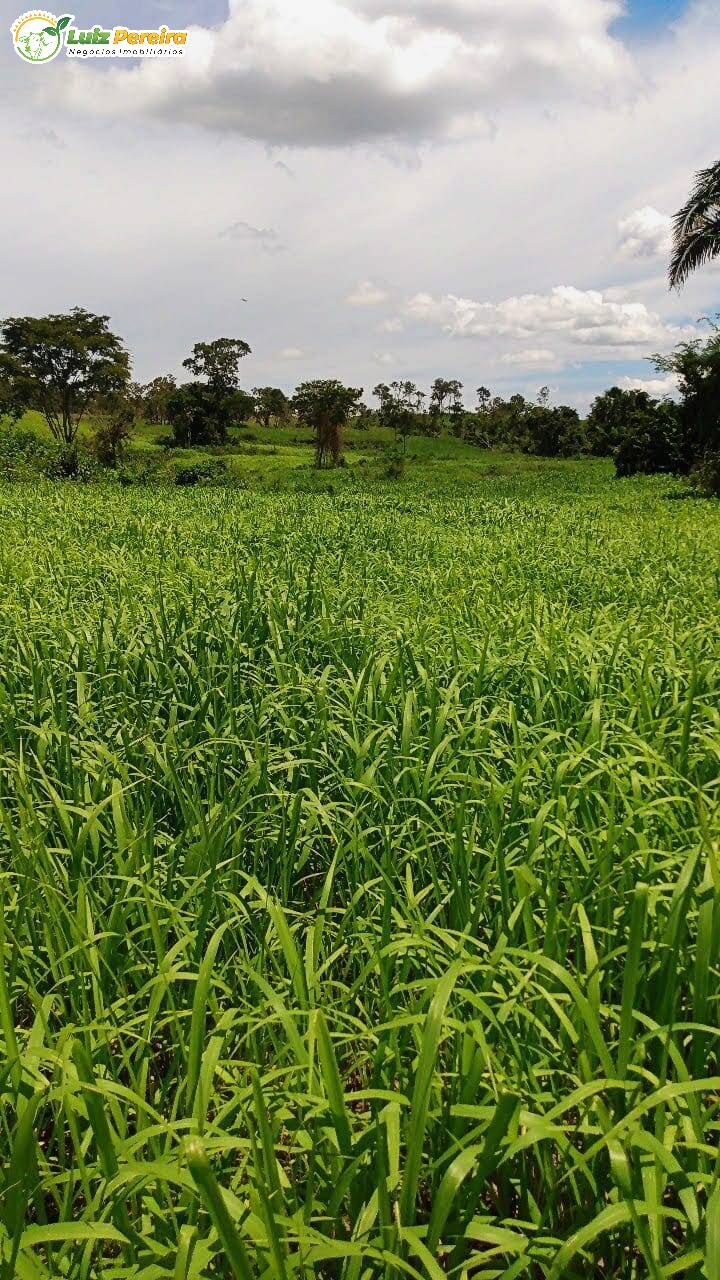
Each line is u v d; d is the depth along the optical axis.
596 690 4.28
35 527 15.51
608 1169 1.92
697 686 4.18
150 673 4.89
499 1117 1.57
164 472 43.12
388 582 9.44
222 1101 2.23
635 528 17.75
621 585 9.08
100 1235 1.52
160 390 129.12
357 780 3.46
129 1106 2.04
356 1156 1.66
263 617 6.28
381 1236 1.54
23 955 2.56
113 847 3.14
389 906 2.41
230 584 8.11
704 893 2.40
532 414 117.69
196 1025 1.90
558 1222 2.07
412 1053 2.32
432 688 4.29
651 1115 2.01
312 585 7.68
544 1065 2.05
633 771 2.92
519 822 2.81
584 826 3.00
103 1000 2.48
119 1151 1.67
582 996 1.83
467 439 127.00
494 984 2.20
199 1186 1.36
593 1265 1.75
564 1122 2.19
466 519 20.27
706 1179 1.60
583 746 3.56
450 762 3.47
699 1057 1.94
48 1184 1.75
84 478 40.72
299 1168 2.05
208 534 14.66
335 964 2.97
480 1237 1.57
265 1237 1.55
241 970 2.61
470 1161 1.50
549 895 2.35
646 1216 1.64
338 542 13.60
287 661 5.33
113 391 68.81
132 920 2.89
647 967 2.30
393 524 17.78
